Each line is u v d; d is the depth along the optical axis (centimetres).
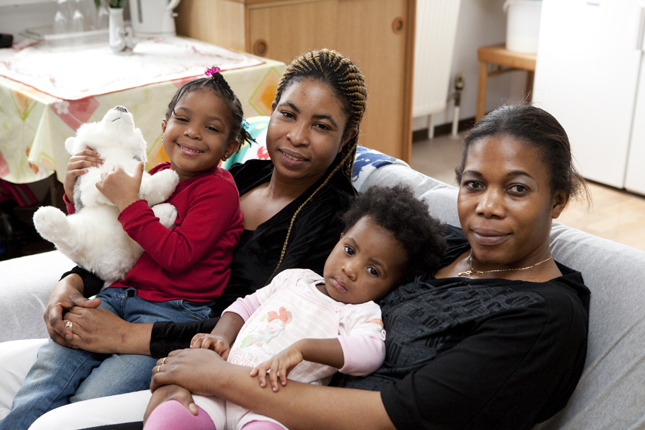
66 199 124
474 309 92
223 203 120
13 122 204
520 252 96
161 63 234
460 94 420
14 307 130
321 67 122
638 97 310
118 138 120
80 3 250
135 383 109
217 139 123
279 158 125
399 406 83
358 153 155
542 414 94
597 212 311
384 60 302
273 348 99
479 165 96
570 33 329
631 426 90
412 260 108
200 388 94
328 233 124
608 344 97
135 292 117
